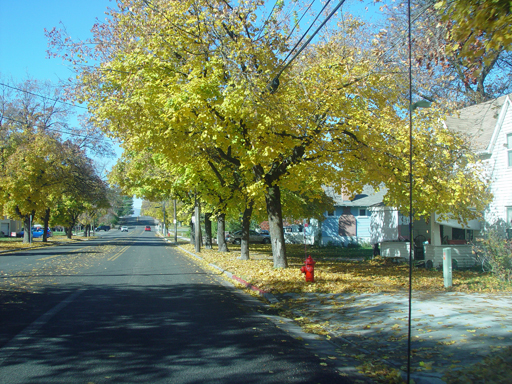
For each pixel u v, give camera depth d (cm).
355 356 619
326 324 819
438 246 1828
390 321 800
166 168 2314
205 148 1573
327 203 3002
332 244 3812
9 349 612
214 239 5594
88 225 7638
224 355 602
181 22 1284
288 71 1355
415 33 984
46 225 4812
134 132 1471
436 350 607
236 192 2019
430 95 1574
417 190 1466
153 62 1325
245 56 1251
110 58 1450
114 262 2139
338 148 1412
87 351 608
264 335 723
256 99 1198
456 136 1461
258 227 5022
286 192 2398
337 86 1298
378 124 1364
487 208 1792
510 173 1681
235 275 1514
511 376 477
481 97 1492
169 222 7512
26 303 965
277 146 1273
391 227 3128
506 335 655
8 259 2309
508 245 1288
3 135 3712
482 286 1213
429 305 920
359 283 1274
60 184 3988
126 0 1323
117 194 6825
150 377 505
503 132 1719
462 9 555
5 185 3500
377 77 1254
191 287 1274
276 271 1523
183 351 617
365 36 1388
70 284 1295
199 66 1261
